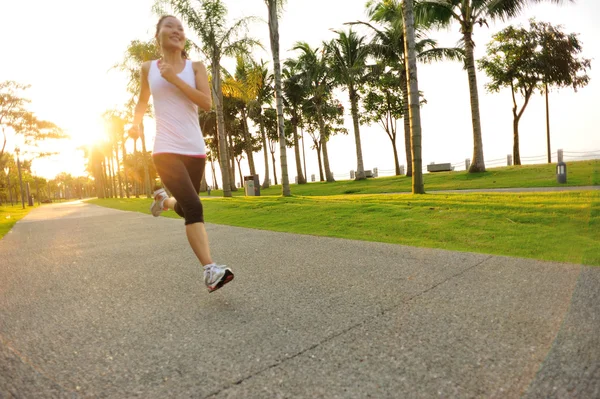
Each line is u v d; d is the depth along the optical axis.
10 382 1.85
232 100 35.69
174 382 1.80
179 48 2.85
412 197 10.18
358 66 25.39
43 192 109.25
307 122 39.03
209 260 2.70
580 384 1.59
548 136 26.84
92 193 145.38
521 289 2.89
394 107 31.28
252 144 45.38
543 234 3.02
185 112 2.83
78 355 2.14
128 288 3.51
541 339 2.03
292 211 9.45
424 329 2.29
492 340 2.08
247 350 2.12
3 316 2.89
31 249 6.42
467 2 18.41
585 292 2.37
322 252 4.71
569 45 24.00
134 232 7.77
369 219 7.27
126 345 2.25
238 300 3.00
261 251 4.96
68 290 3.56
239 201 13.87
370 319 2.50
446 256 4.21
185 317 2.68
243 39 18.06
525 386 1.60
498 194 9.09
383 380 1.75
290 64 31.03
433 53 21.12
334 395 1.64
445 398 1.58
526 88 26.69
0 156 36.72
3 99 35.06
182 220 9.63
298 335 2.29
